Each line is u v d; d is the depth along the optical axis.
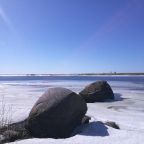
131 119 11.84
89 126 8.59
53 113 8.05
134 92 29.62
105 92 21.36
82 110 8.90
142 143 6.76
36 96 23.14
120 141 6.88
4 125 8.36
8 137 7.23
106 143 6.63
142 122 11.13
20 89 35.16
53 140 6.86
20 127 8.28
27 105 14.92
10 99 19.91
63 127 8.01
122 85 47.56
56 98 8.40
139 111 14.98
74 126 8.42
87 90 21.12
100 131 7.96
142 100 21.38
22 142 6.65
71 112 8.34
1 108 12.73
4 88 37.88
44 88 37.66
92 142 6.69
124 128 9.44
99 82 21.94
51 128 7.92
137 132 8.41
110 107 17.05
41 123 7.97
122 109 15.95
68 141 6.74
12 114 10.34
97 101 20.62
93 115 12.13
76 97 8.68
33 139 7.04
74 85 47.00
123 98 22.97
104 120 10.54
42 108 8.20
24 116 9.87
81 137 7.19
